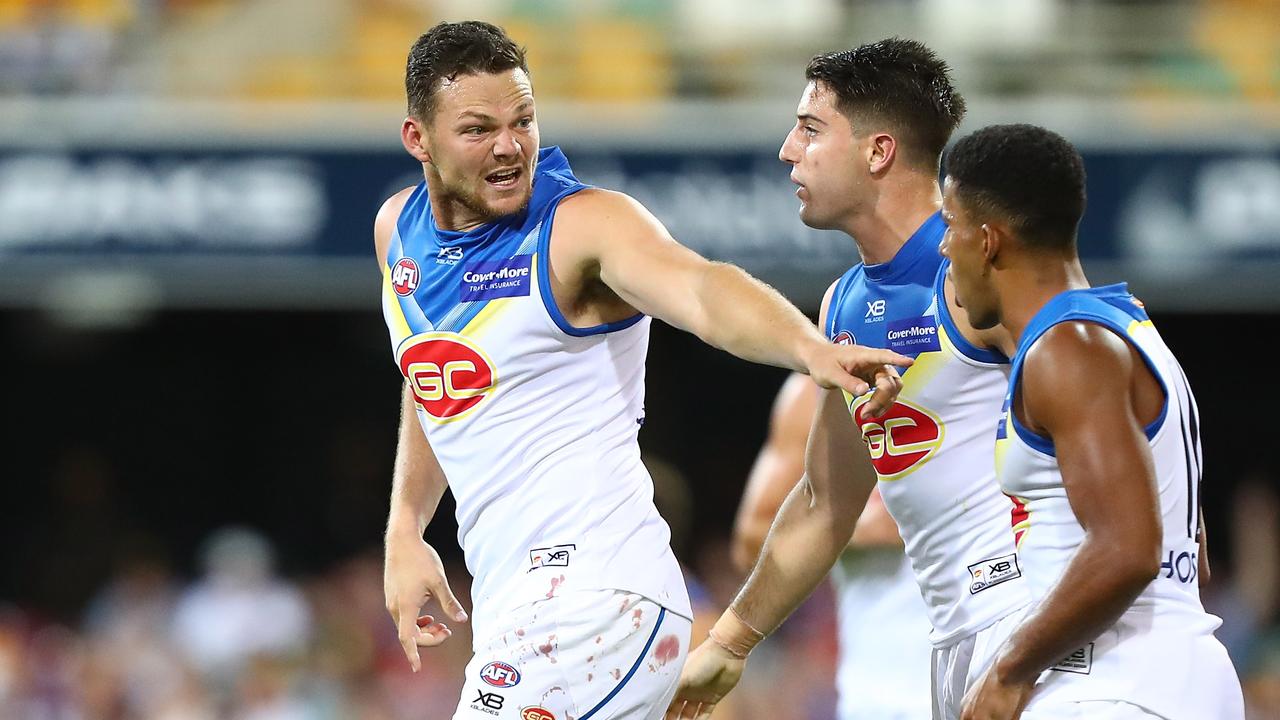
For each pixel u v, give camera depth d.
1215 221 32.00
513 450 11.88
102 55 35.09
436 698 31.53
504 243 11.76
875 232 12.68
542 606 11.73
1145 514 10.27
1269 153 31.97
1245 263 31.92
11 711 32.94
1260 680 31.38
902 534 13.30
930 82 12.61
